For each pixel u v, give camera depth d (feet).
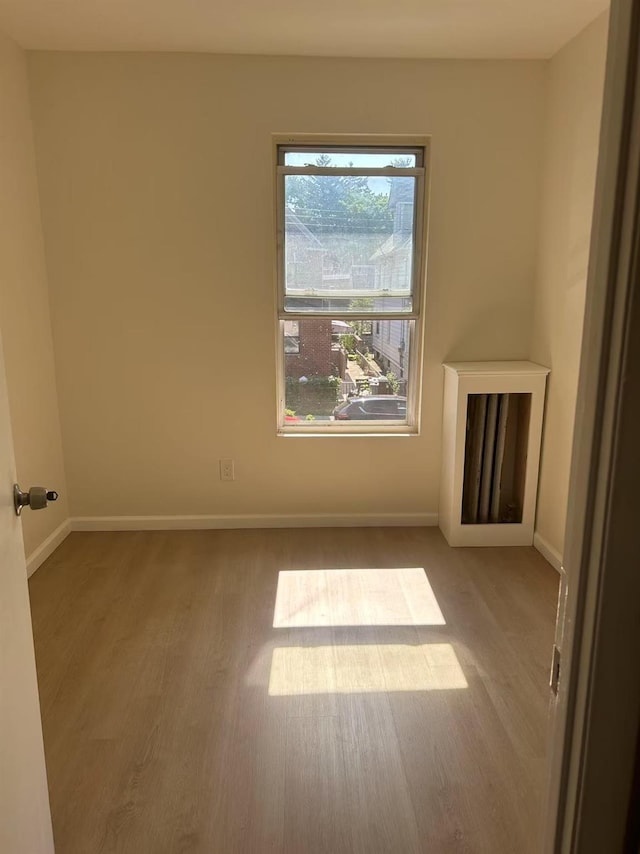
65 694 7.16
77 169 10.44
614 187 2.04
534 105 10.51
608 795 2.38
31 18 8.83
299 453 11.56
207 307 10.99
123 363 11.12
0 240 9.19
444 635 8.32
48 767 6.11
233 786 5.88
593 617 2.26
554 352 10.28
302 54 10.14
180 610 8.95
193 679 7.42
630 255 2.01
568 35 9.36
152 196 10.57
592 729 2.32
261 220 10.73
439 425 11.54
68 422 11.31
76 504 11.64
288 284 11.18
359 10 8.52
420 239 11.14
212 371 11.22
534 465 10.80
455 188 10.74
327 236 11.05
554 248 10.25
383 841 5.32
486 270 11.05
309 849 5.25
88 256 10.73
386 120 10.46
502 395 10.75
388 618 8.73
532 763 6.15
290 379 11.57
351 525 11.83
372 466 11.65
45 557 10.52
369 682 7.36
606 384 2.15
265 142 10.48
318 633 8.37
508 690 7.22
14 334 9.62
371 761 6.17
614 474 2.14
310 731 6.57
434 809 5.63
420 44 9.71
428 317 11.16
